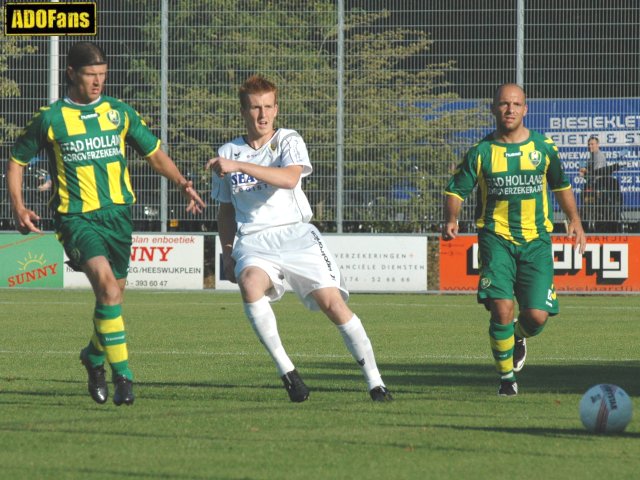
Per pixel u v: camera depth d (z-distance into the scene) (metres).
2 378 31.80
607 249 74.31
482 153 29.66
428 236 75.56
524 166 29.38
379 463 18.88
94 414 24.39
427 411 24.95
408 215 76.12
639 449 20.23
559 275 74.69
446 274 75.56
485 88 75.19
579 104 74.44
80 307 63.34
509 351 28.16
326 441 20.94
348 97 76.12
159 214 77.56
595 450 20.12
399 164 76.00
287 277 26.55
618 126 74.06
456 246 75.50
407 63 75.69
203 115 76.75
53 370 34.12
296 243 26.45
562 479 17.66
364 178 76.25
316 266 26.33
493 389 29.64
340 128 76.12
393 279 75.75
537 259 29.62
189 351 40.47
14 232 77.69
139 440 21.02
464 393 28.72
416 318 57.19
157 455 19.52
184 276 77.31
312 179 76.56
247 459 19.19
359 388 29.58
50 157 26.22
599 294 74.25
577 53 74.38
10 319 54.88
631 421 23.38
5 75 78.06
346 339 26.59
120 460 19.06
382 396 26.67
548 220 29.89
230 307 63.69
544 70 74.69
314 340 44.66
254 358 38.00
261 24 76.44
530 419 23.78
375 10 75.81
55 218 26.39
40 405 25.97
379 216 76.38
